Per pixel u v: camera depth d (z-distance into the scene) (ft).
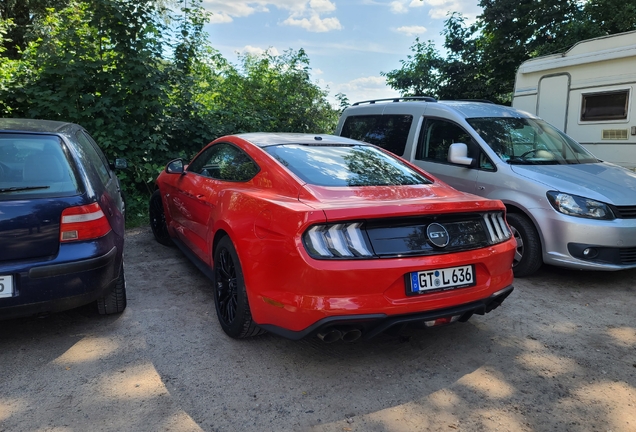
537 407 8.93
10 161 10.54
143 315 12.77
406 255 9.25
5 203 9.84
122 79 25.12
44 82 24.93
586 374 10.14
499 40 43.04
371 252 9.05
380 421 8.41
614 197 14.97
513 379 9.89
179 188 16.07
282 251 9.24
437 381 9.76
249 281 10.11
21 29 49.57
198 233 14.21
